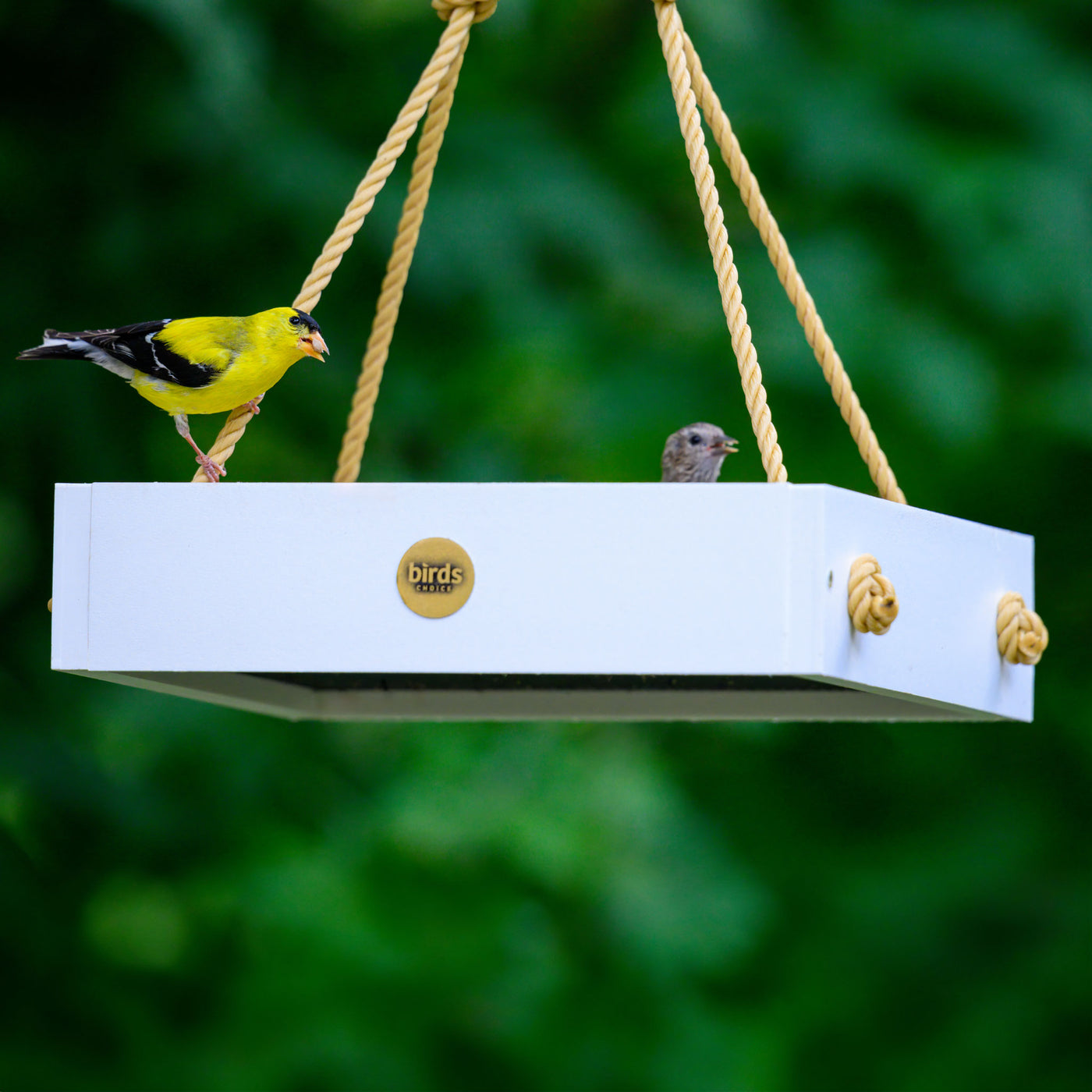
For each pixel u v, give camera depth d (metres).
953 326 11.26
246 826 10.40
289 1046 11.11
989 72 11.59
